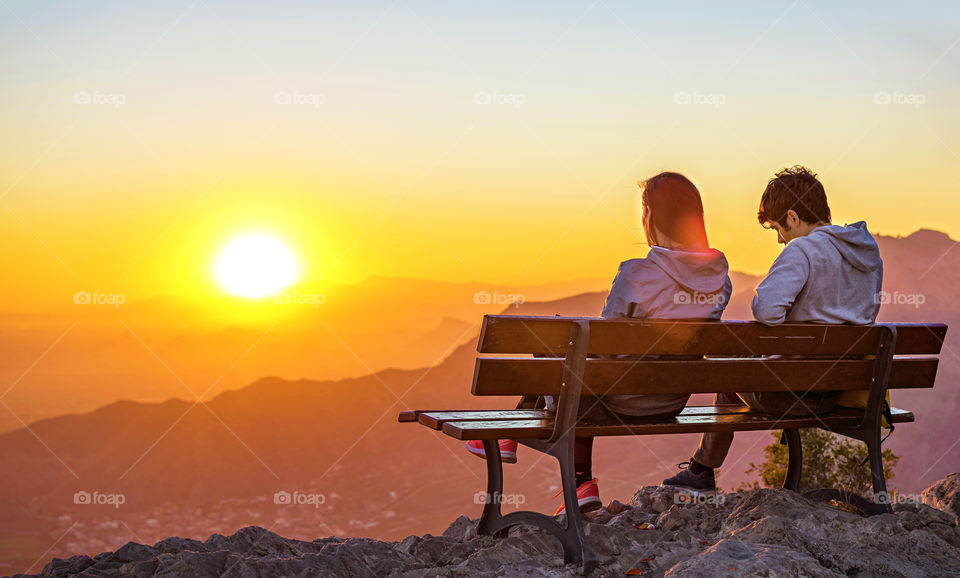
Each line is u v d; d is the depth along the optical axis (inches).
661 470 4950.8
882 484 120.7
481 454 114.0
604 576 93.7
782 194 122.0
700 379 105.3
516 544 103.3
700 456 133.2
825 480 483.8
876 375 121.0
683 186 106.0
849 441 502.0
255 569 91.8
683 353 102.6
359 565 98.5
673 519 117.0
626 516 124.8
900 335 121.4
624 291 103.6
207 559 92.7
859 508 123.2
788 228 123.4
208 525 6289.4
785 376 113.3
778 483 665.6
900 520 115.0
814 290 113.5
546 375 94.7
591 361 96.0
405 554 106.6
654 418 109.2
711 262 104.1
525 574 92.9
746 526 105.9
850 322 118.1
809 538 102.4
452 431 96.0
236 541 109.0
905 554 101.1
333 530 5802.2
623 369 98.4
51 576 91.4
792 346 111.7
